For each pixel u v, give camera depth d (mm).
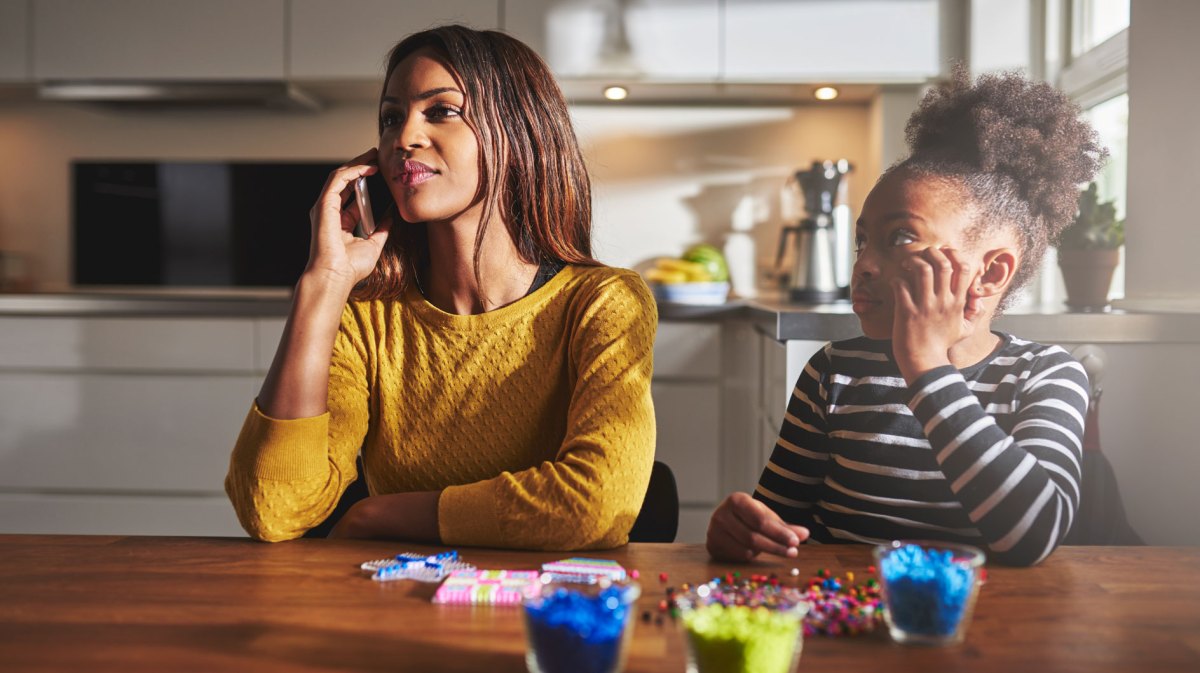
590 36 3354
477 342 1241
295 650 705
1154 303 2049
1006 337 1193
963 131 1216
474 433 1237
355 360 1245
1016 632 750
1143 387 1910
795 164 3703
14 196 3818
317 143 3781
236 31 3404
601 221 3740
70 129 3797
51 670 666
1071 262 2291
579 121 3727
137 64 3428
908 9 3285
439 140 1174
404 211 1182
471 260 1244
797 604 690
